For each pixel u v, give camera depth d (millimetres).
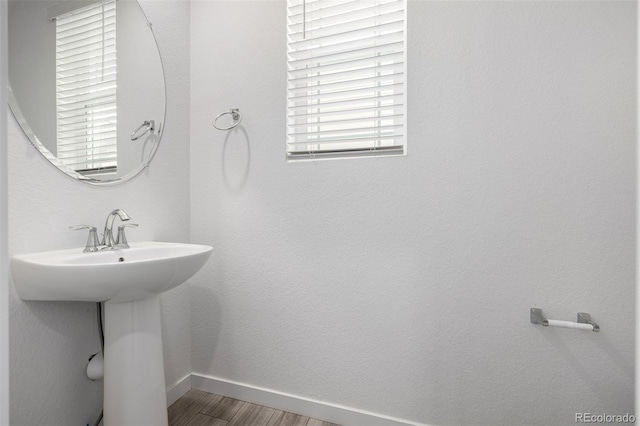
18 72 1087
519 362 1277
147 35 1543
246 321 1700
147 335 1223
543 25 1225
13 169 1076
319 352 1569
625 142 1139
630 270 1142
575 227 1200
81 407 1279
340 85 1554
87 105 1296
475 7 1312
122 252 1250
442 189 1367
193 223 1800
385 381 1464
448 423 1374
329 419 1541
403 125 1449
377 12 1486
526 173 1255
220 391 1741
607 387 1176
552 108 1219
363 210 1486
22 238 1101
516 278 1275
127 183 1457
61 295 1028
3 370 525
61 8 1221
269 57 1635
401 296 1435
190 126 1798
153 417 1233
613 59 1147
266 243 1656
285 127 1608
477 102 1312
